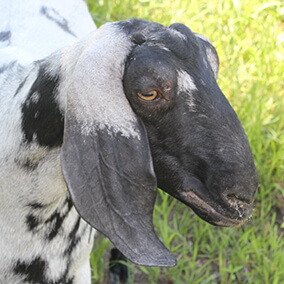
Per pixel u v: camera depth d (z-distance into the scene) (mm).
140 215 2037
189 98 1965
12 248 2357
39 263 2400
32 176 2199
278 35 5301
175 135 1999
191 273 3586
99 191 1975
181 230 3795
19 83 2305
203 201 2100
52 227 2365
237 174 1985
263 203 4023
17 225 2312
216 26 4965
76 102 1905
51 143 2129
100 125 1913
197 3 5562
